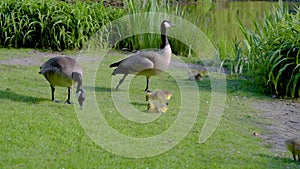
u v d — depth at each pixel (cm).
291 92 721
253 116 620
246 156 462
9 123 512
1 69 826
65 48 1077
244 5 2402
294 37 722
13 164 412
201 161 444
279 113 642
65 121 536
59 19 1073
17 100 612
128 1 1186
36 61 930
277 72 734
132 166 426
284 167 437
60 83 597
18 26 1077
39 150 448
